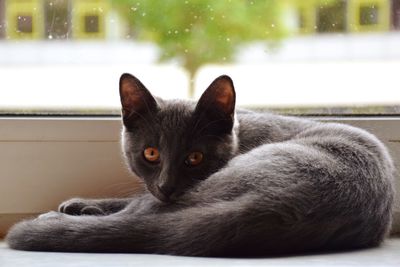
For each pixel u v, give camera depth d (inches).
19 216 34.5
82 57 36.3
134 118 34.0
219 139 33.6
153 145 33.4
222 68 37.4
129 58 36.9
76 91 36.0
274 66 37.4
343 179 30.0
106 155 34.8
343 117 36.6
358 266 27.2
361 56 36.8
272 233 28.2
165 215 30.0
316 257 28.5
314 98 37.3
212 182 30.8
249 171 29.9
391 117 36.0
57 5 36.2
